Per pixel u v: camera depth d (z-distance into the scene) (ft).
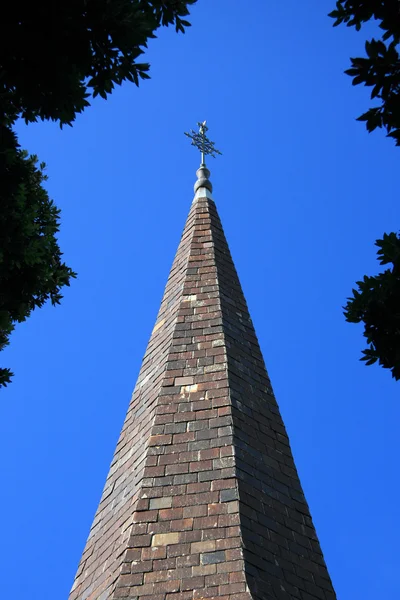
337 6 39.22
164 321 76.43
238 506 57.21
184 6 42.91
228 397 66.03
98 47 41.65
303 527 60.03
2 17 40.60
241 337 73.92
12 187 44.68
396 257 41.04
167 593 51.78
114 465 65.92
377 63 38.70
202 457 61.11
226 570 52.80
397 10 38.83
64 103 42.47
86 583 57.26
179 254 85.25
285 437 66.59
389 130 39.34
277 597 52.65
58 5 40.37
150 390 69.31
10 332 48.06
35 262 47.19
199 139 99.04
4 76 41.81
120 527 58.49
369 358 40.86
